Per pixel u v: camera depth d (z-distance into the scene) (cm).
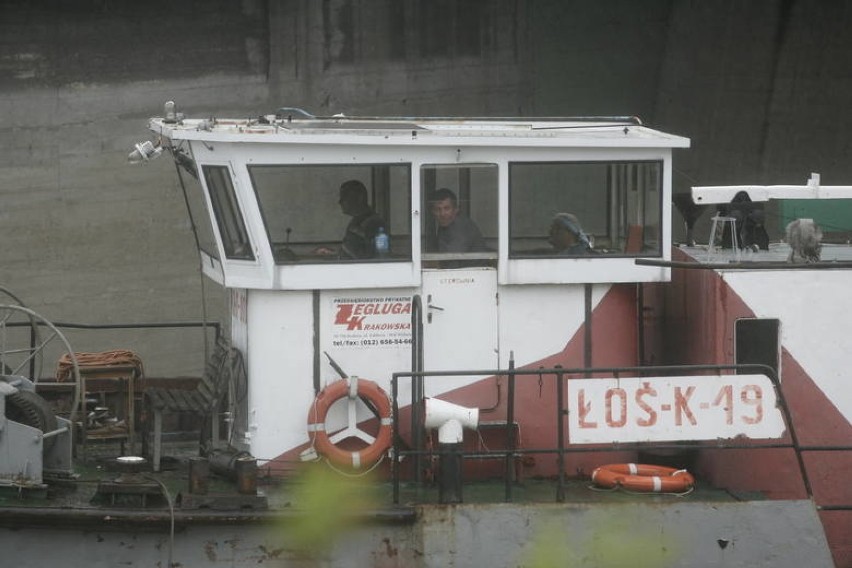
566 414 3272
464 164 3238
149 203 6762
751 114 7581
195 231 3553
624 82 7650
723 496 3256
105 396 3572
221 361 3500
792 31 7319
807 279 3366
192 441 3753
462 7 7231
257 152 3166
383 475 3316
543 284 3306
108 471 3331
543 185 3266
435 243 3262
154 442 3406
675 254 3638
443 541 3083
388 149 3206
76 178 6662
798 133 7550
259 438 3266
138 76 6750
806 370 3388
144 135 6775
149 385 3888
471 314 3294
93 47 6656
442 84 7244
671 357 3591
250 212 3180
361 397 3238
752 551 3177
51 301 6594
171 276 6781
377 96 7138
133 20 6706
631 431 3189
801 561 3192
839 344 3388
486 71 7325
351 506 3075
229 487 3180
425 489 3247
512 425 3191
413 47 7162
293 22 6950
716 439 3206
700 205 3741
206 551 3016
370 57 7094
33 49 6550
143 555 3003
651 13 7581
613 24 7525
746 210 3631
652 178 3300
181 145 3356
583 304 3338
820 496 3419
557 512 3120
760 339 3388
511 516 3106
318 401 3212
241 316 3341
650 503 3150
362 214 3228
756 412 3212
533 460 3378
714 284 3350
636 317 3369
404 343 3281
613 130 3453
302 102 7019
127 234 6738
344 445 3275
